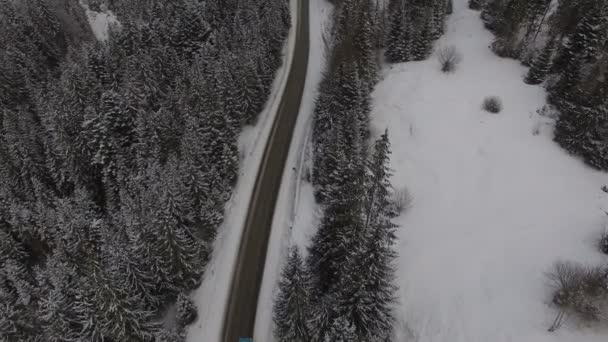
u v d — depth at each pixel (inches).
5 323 1202.0
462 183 1451.8
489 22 2359.7
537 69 1829.5
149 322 1152.2
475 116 1712.6
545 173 1418.6
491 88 1865.2
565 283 1019.9
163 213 1215.6
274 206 1711.4
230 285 1433.3
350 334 882.8
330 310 989.8
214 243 1581.0
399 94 1959.9
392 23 2277.3
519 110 1712.6
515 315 1046.4
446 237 1286.9
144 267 1272.1
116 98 1877.5
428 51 2194.9
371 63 2076.8
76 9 3376.0
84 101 1977.1
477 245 1236.5
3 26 2775.6
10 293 1401.3
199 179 1534.2
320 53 2721.5
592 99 1465.3
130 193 1638.8
